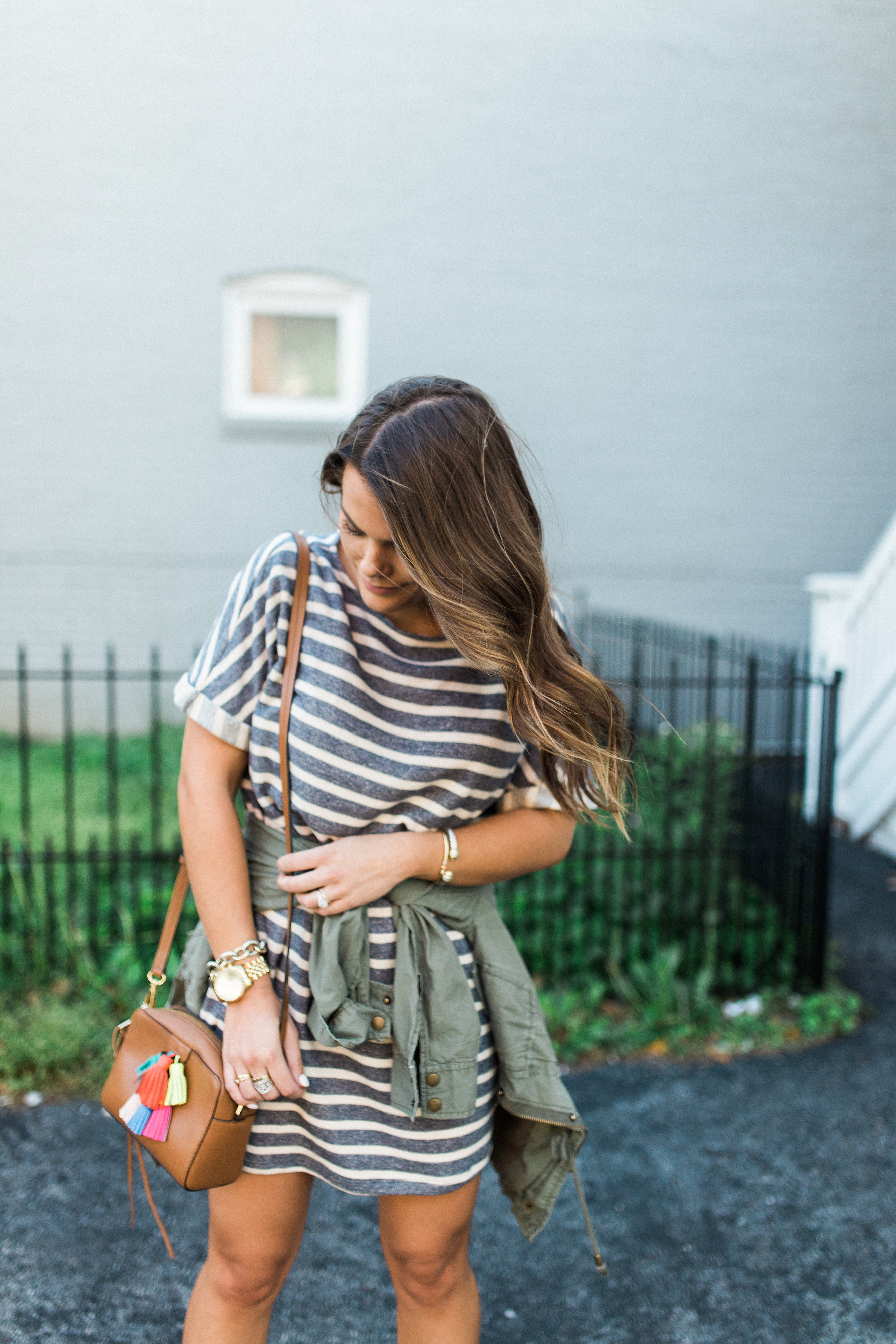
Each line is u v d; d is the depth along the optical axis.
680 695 6.44
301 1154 1.31
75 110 5.69
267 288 6.00
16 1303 2.00
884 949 3.93
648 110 5.95
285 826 1.30
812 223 6.15
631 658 6.20
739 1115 2.75
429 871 1.30
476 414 1.19
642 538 6.40
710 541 6.44
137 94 5.70
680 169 6.04
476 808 1.33
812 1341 1.97
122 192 5.79
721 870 3.61
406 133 5.86
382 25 5.73
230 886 1.28
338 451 1.22
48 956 3.29
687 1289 2.10
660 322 6.19
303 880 1.26
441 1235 1.33
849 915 4.27
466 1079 1.30
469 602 1.15
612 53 5.87
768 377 6.30
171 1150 1.23
